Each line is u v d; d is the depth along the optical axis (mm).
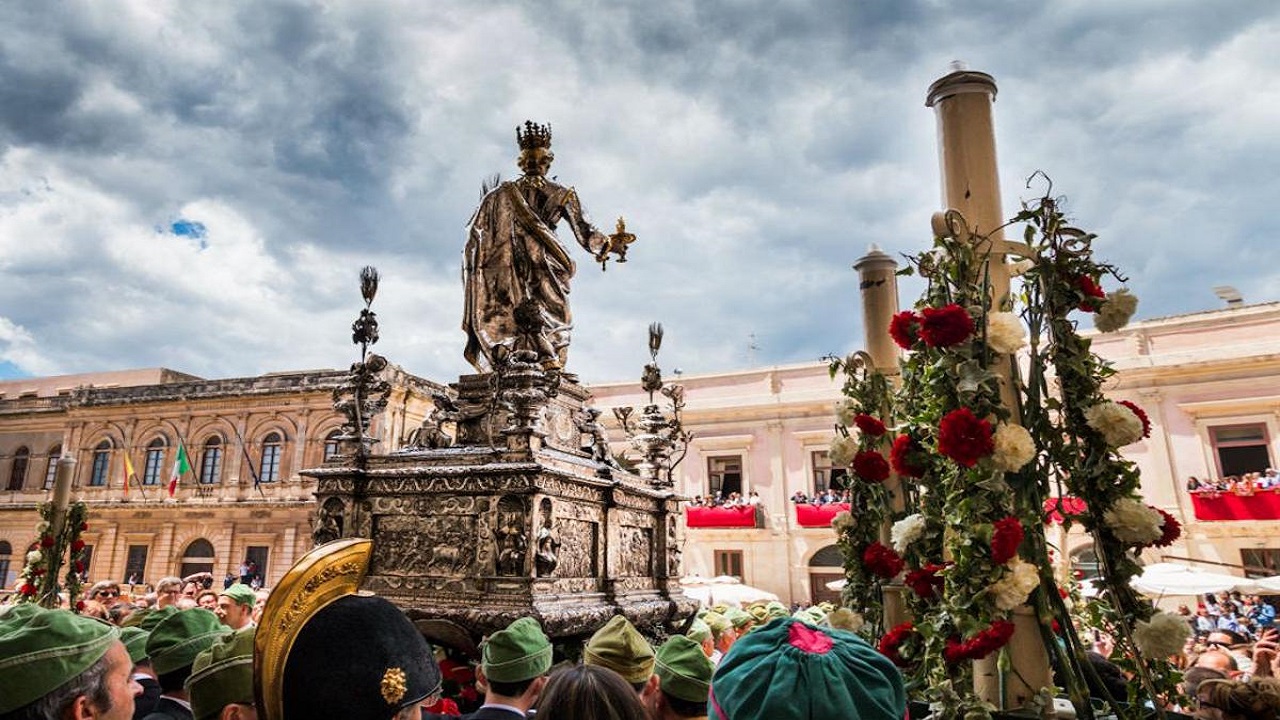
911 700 4285
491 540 5918
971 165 4152
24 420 40938
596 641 4766
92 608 9273
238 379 37500
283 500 35000
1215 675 5543
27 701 2521
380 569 6352
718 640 8375
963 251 3867
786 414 32031
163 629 4309
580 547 6625
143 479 37875
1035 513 3621
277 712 2090
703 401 33469
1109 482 3680
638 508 7742
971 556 3488
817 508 29938
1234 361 25531
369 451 6887
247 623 7160
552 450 6836
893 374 5668
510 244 7965
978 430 3438
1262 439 25203
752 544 31172
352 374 6973
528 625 4699
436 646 6047
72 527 6641
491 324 7910
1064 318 3869
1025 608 3623
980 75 4273
